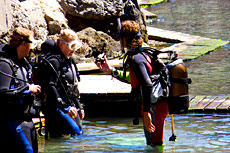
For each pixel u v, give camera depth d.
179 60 14.98
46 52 16.17
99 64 15.17
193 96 23.48
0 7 26.30
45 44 16.11
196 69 33.53
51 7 34.47
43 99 15.94
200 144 15.73
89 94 22.11
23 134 12.59
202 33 51.28
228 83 28.67
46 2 34.50
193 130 17.98
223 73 31.89
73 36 15.81
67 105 16.14
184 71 14.73
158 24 58.75
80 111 17.05
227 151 14.77
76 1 37.94
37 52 29.33
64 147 15.64
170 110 14.92
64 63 15.97
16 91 12.33
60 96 15.96
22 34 12.71
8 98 12.26
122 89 22.67
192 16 64.75
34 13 31.73
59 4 37.12
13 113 12.48
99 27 39.50
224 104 21.70
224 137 16.73
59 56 15.86
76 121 16.78
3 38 26.86
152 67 14.34
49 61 15.78
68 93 16.08
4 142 12.52
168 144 15.72
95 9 38.53
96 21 39.19
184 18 63.25
